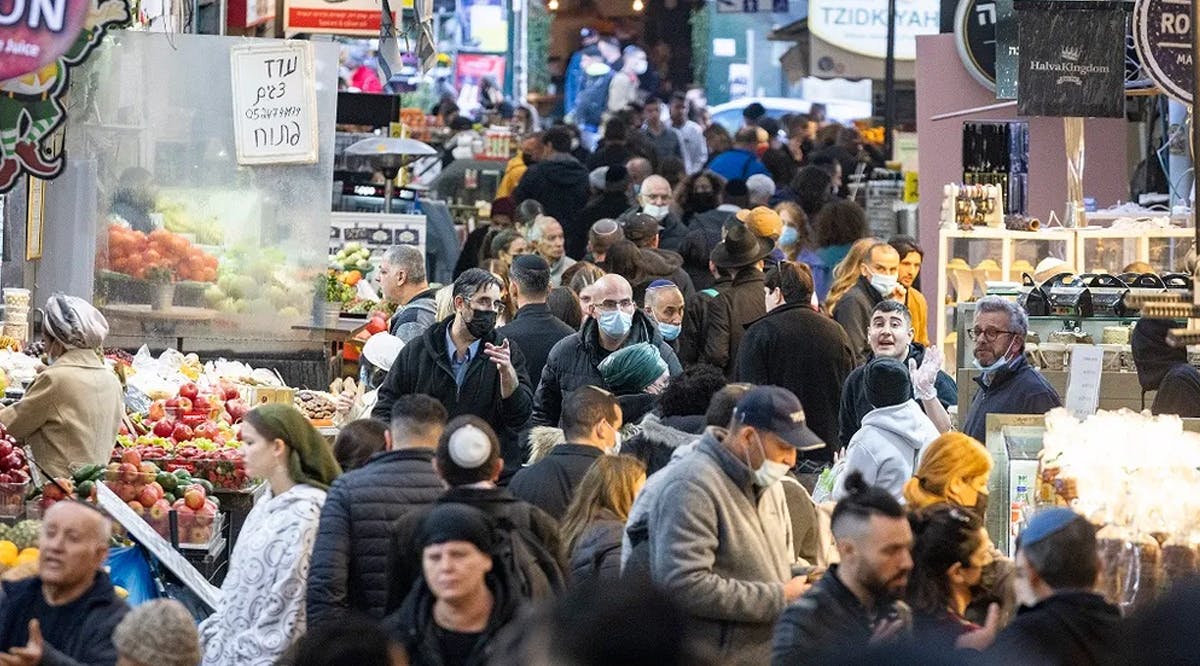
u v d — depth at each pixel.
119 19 20.92
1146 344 24.98
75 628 15.88
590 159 57.66
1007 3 36.66
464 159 60.03
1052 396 23.09
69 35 19.80
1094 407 23.14
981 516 19.23
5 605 16.00
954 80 43.78
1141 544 18.45
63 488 20.95
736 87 99.88
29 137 20.78
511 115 78.56
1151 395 25.86
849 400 24.20
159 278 30.89
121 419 24.88
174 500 22.41
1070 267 33.59
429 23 40.31
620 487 18.97
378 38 40.16
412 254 30.02
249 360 31.25
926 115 43.91
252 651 17.77
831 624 15.41
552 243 37.25
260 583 17.89
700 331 31.06
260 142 30.83
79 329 23.48
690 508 17.17
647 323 25.69
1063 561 14.69
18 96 20.75
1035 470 20.52
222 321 31.14
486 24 90.62
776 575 17.58
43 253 30.42
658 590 9.76
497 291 24.16
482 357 24.33
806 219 39.19
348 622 12.47
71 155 30.50
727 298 31.08
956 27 43.59
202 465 23.30
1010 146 37.44
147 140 30.75
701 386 21.94
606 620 9.59
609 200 47.06
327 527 17.69
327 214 31.14
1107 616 14.62
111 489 22.06
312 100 30.91
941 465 19.12
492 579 15.29
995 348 23.14
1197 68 21.70
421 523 15.27
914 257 31.72
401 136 46.41
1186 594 10.41
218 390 27.69
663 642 9.56
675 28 97.38
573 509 19.05
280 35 39.41
